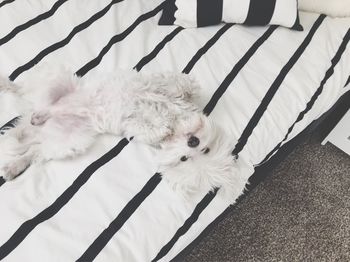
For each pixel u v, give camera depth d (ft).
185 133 2.88
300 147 4.79
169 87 3.03
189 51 3.55
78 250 2.45
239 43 3.62
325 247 4.13
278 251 4.07
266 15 3.61
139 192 2.73
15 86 3.22
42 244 2.44
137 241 2.56
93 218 2.59
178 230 2.72
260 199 4.38
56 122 3.01
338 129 4.44
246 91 3.28
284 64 3.48
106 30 3.65
